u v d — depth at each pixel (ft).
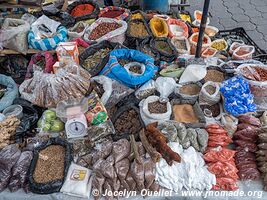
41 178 8.43
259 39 15.98
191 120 9.82
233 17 17.75
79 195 8.29
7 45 12.17
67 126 9.33
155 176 8.41
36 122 9.96
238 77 10.39
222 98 10.13
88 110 9.69
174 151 8.64
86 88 10.22
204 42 12.98
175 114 9.99
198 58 11.33
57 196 8.34
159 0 15.58
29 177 8.40
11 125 9.61
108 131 9.28
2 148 9.18
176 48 12.60
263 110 10.26
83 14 13.87
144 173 8.29
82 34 12.60
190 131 9.23
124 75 10.40
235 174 8.60
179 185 8.46
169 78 10.84
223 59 12.34
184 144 8.99
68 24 13.20
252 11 18.29
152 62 11.09
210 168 8.64
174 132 9.03
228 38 13.76
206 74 11.21
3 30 12.04
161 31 13.34
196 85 10.76
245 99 9.69
